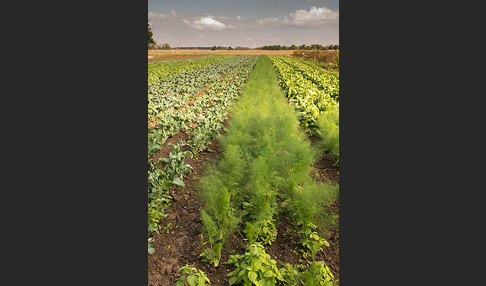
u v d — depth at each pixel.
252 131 7.69
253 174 4.86
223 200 4.18
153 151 5.66
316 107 10.06
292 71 24.88
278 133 7.34
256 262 3.29
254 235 4.16
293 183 5.08
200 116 8.49
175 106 11.20
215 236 4.14
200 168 6.41
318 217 4.57
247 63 35.88
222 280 3.64
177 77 20.91
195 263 3.89
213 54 65.31
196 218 4.75
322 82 17.28
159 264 3.81
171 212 4.82
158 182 4.77
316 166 6.98
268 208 4.32
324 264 3.67
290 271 3.63
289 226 4.75
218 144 7.91
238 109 9.98
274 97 11.85
